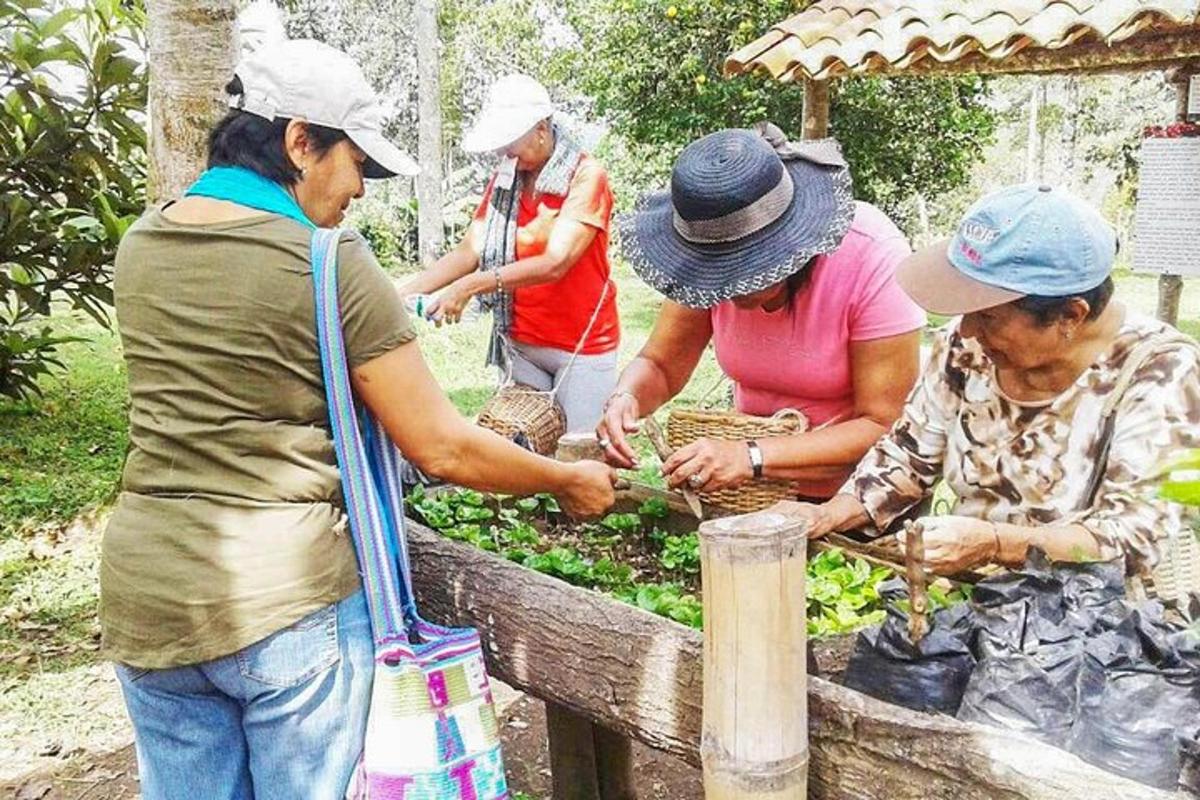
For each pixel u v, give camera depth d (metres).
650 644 2.25
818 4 6.98
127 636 2.00
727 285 2.72
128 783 3.95
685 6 10.48
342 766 2.05
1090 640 1.84
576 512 2.45
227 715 2.10
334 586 2.01
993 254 2.15
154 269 1.95
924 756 1.79
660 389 3.46
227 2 4.94
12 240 7.93
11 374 8.56
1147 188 6.33
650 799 3.67
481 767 2.13
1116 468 2.20
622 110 11.56
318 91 1.98
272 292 1.90
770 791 1.84
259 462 1.95
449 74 27.62
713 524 1.84
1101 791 1.61
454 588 2.67
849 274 2.94
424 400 2.03
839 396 3.11
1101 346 2.26
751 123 10.69
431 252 19.42
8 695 4.54
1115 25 5.25
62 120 7.87
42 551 6.04
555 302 4.68
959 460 2.52
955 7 6.02
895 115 10.70
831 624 2.60
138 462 2.01
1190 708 1.71
